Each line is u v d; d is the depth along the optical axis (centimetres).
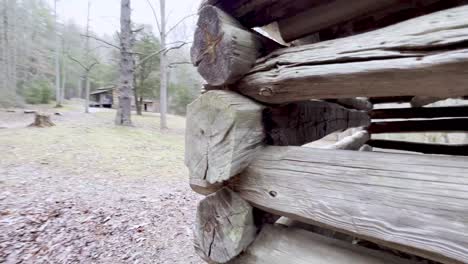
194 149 100
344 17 97
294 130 120
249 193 95
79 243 220
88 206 290
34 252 202
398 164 67
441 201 58
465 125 233
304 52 84
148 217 280
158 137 809
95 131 761
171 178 428
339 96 83
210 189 104
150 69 1482
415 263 76
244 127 91
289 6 98
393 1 90
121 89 924
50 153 487
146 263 203
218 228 101
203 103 96
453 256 56
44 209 270
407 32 64
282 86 87
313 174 81
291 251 90
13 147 496
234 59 89
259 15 102
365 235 69
